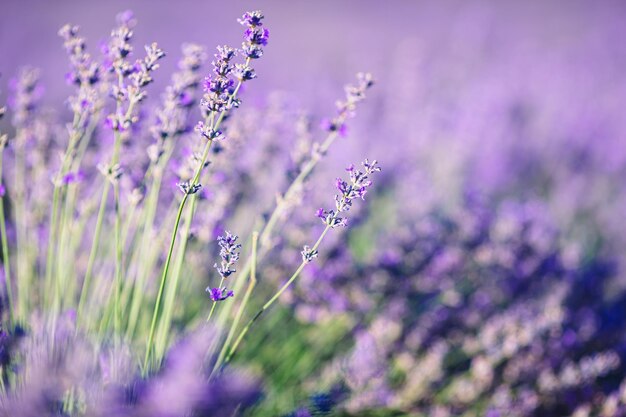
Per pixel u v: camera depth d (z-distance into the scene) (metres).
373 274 3.81
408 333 3.81
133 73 2.20
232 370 2.12
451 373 3.71
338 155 5.21
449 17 11.87
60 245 2.50
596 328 4.04
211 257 3.35
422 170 5.51
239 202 3.53
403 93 6.45
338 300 3.50
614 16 10.88
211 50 9.68
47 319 2.39
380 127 6.13
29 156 3.15
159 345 2.18
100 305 2.76
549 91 8.13
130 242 3.05
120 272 2.45
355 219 3.65
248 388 1.54
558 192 6.41
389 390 3.34
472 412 3.41
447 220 4.85
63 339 1.74
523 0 13.26
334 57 8.71
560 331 3.73
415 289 3.89
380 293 3.82
